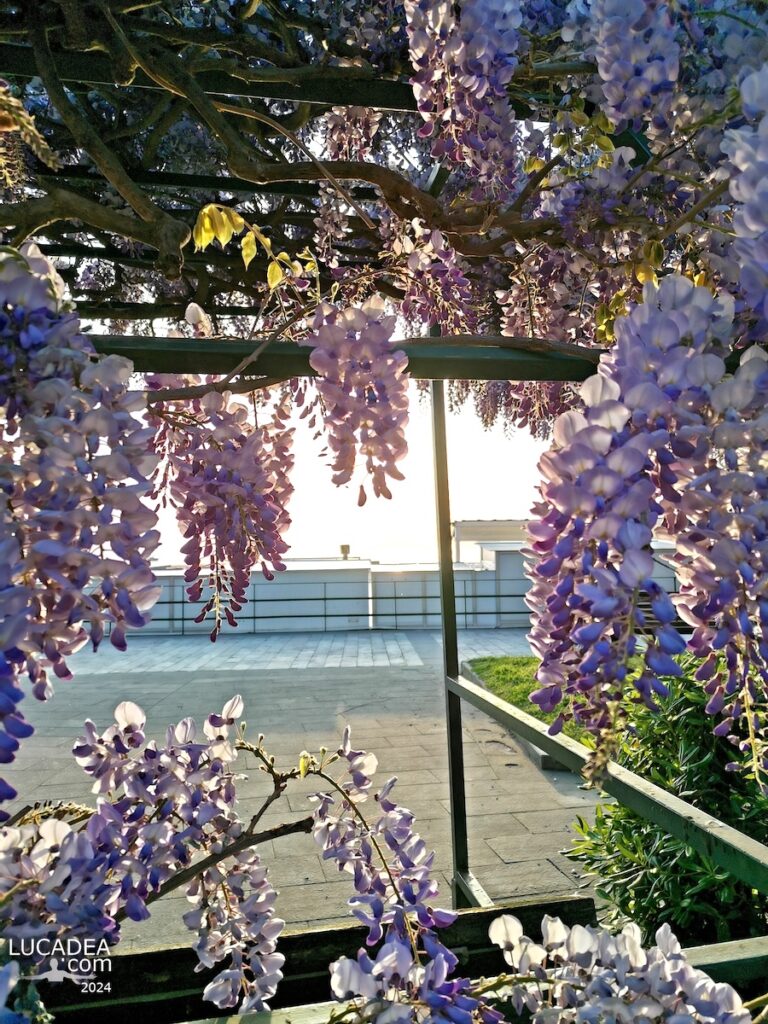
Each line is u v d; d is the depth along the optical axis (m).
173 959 1.25
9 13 1.33
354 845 0.98
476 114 1.25
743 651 0.70
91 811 0.85
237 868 0.99
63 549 0.56
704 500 0.67
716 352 0.75
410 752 5.53
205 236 1.19
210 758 0.95
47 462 0.58
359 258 3.60
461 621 13.52
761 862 1.01
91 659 10.14
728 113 0.99
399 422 0.86
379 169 1.19
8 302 0.60
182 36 1.73
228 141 1.18
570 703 0.69
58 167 0.58
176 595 12.80
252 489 0.99
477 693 2.38
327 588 13.63
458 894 2.56
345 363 0.85
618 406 0.67
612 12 0.98
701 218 1.19
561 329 1.56
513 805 4.44
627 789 1.39
